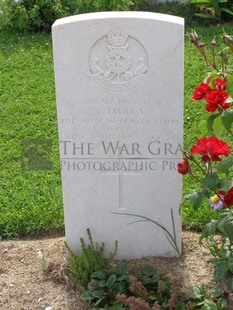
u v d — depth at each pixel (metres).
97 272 2.35
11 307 2.32
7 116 3.47
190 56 3.90
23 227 2.72
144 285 2.33
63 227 2.72
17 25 4.46
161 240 2.49
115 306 2.21
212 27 4.33
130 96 2.31
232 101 2.13
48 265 2.46
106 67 2.28
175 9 4.64
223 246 2.34
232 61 3.78
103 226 2.48
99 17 2.24
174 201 2.44
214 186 2.10
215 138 2.15
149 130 2.35
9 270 2.48
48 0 4.39
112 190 2.43
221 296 2.25
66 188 2.44
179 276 2.23
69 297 2.35
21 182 2.96
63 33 2.25
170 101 2.31
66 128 2.36
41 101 3.59
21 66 3.96
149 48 2.26
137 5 4.66
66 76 2.30
